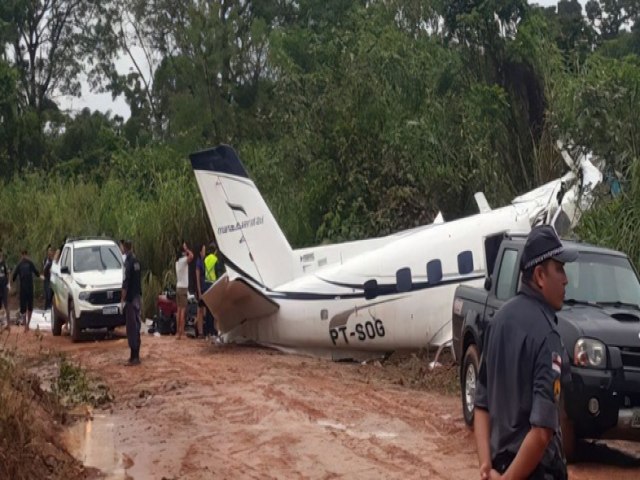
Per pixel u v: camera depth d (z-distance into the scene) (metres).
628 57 22.17
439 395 14.76
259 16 54.97
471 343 12.46
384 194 26.45
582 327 10.34
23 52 61.91
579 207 17.75
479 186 25.31
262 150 32.97
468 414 12.17
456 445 11.30
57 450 10.98
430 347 17.72
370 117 27.23
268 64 46.03
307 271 19.19
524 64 26.61
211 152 19.66
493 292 11.98
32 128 52.38
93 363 18.84
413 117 26.95
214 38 47.62
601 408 10.13
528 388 5.20
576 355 10.19
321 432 12.07
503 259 12.05
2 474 9.20
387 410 13.44
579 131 19.61
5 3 60.53
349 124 27.23
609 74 20.31
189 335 24.08
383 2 31.69
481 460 5.34
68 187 38.66
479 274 17.64
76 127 58.03
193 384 15.73
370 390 15.02
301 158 28.69
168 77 57.00
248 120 47.25
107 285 23.55
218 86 48.16
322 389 15.05
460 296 13.04
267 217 19.45
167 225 30.61
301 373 16.53
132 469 10.61
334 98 28.11
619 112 19.83
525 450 5.07
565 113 20.67
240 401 14.17
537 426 5.06
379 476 9.96
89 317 23.33
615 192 18.36
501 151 25.66
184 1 56.50
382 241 18.92
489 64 27.72
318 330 18.16
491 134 25.66
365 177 26.86
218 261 23.94
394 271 17.75
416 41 28.89
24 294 26.61
